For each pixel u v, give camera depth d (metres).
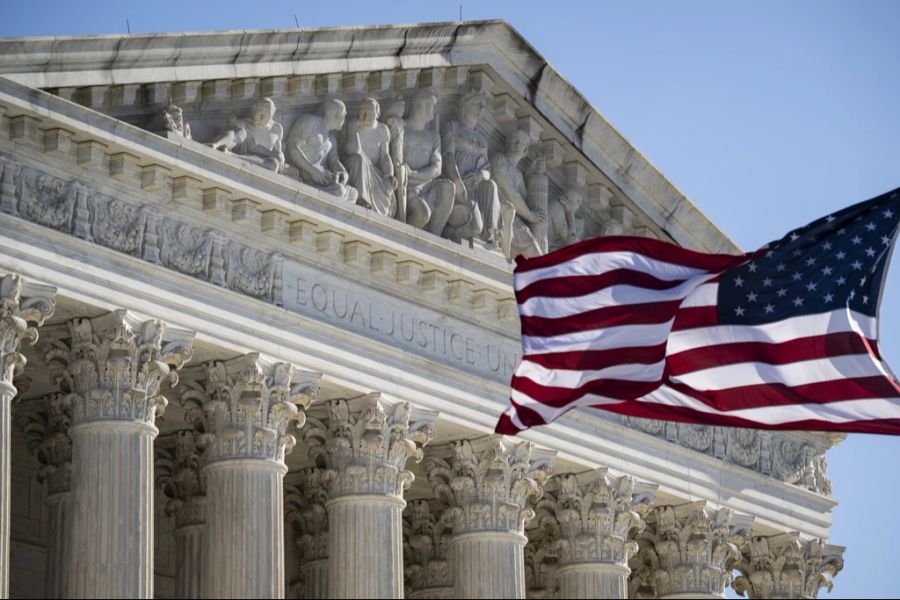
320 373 69.75
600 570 80.25
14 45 62.19
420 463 77.75
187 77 67.19
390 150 74.38
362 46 72.44
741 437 89.25
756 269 63.03
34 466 73.25
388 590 70.81
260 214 69.00
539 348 62.22
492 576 75.56
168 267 66.31
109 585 62.75
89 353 64.50
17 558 72.12
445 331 75.56
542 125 80.44
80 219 64.19
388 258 72.69
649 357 61.84
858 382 61.84
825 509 93.50
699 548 85.75
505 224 77.75
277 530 67.62
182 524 72.50
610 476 81.00
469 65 77.25
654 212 83.69
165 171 66.12
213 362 68.38
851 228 62.97
